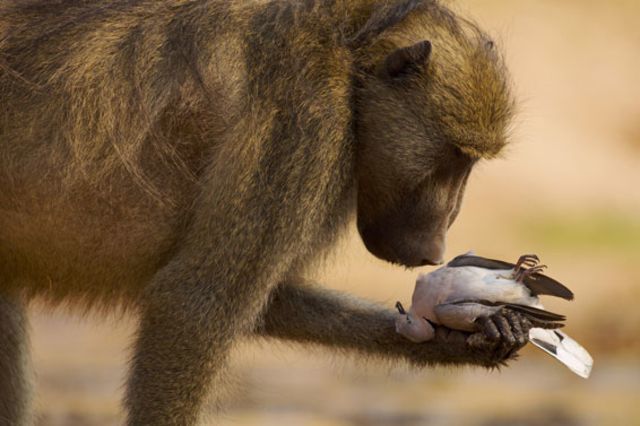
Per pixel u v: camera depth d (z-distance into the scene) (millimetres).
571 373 22234
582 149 33125
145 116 11516
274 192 11062
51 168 11641
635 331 25016
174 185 11734
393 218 11836
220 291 11133
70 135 11523
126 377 11633
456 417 18859
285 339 12789
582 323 25391
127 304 12289
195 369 11180
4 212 11859
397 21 11781
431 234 11828
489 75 11672
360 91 11562
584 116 34875
